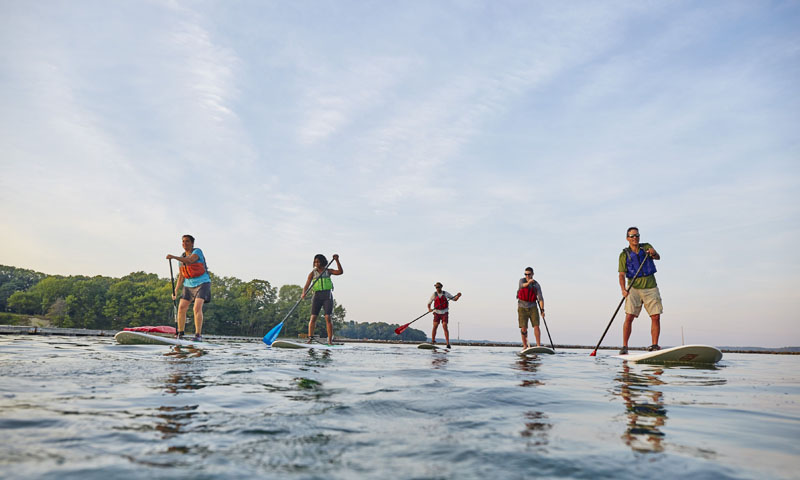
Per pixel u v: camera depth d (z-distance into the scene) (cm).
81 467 120
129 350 531
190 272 834
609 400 261
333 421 185
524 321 1041
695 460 143
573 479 122
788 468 136
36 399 205
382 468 128
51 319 9531
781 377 434
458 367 467
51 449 135
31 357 397
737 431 186
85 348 553
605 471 130
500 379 356
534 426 188
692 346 594
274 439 155
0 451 131
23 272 12631
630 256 778
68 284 9906
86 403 201
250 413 195
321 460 134
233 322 10144
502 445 156
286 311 10469
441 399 246
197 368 352
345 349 823
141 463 125
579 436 172
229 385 271
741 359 912
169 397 224
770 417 219
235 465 127
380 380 324
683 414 222
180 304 840
